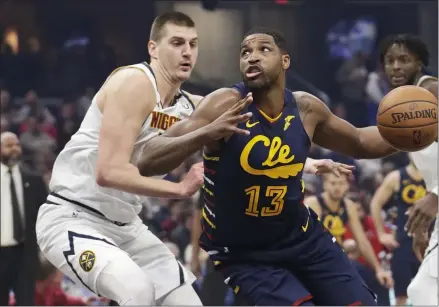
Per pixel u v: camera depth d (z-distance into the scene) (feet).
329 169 17.24
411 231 19.61
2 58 59.52
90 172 17.52
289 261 16.12
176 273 18.16
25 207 30.94
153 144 15.14
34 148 52.85
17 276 30.89
